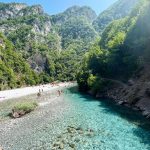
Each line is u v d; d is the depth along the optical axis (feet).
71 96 280.31
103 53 315.17
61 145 104.78
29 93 354.74
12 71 506.48
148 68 221.66
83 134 120.57
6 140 118.32
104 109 183.11
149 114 147.23
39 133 126.52
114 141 108.27
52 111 185.68
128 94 200.54
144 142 105.81
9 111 199.41
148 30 264.72
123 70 278.67
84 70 335.88
